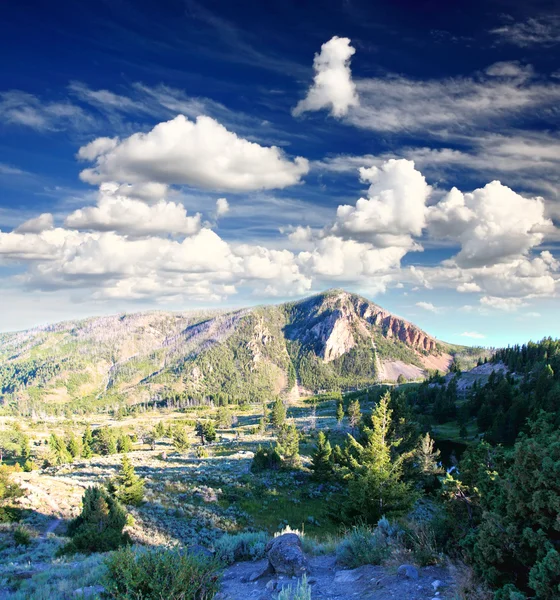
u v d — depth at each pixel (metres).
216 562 8.52
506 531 6.66
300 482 58.72
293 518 45.31
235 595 8.66
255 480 57.91
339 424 132.12
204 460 80.38
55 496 41.78
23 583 12.60
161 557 7.70
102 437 115.06
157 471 63.25
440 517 10.32
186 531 36.59
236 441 124.81
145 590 7.29
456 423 111.75
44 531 32.50
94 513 25.78
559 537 6.32
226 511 45.78
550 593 5.52
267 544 12.01
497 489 8.65
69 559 19.12
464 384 163.38
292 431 88.06
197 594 7.58
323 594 8.12
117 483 46.88
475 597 6.50
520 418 77.31
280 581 9.27
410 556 9.10
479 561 6.91
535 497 6.35
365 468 23.17
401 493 21.38
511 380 127.19
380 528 10.92
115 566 7.51
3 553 23.22
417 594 7.17
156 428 152.12
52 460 101.69
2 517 33.38
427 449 41.78
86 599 8.77
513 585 6.03
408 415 41.72
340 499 26.52
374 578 8.45
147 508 42.56
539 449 6.73
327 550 11.94
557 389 77.81
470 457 10.12
